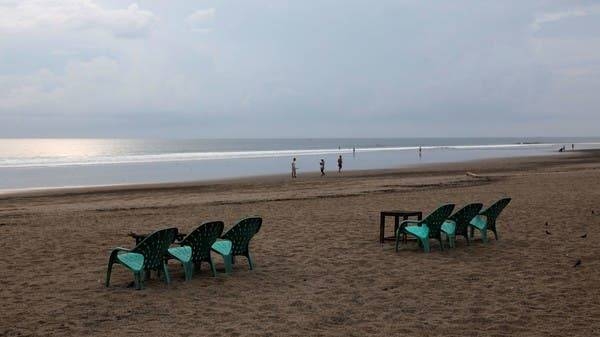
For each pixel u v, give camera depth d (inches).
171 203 862.5
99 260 397.1
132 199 991.6
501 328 243.0
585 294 295.4
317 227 538.6
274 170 2009.1
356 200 821.9
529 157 2915.8
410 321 254.8
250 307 278.7
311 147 6205.7
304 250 425.1
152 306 281.7
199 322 254.7
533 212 617.0
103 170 2017.7
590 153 3405.5
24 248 442.6
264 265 376.2
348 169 2009.1
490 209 452.1
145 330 243.3
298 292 307.6
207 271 361.1
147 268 317.7
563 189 923.4
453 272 350.0
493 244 441.1
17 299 295.9
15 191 1214.3
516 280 327.6
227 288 316.5
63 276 348.2
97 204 895.7
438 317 260.4
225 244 352.8
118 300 293.0
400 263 377.4
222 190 1167.6
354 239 470.9
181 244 340.8
